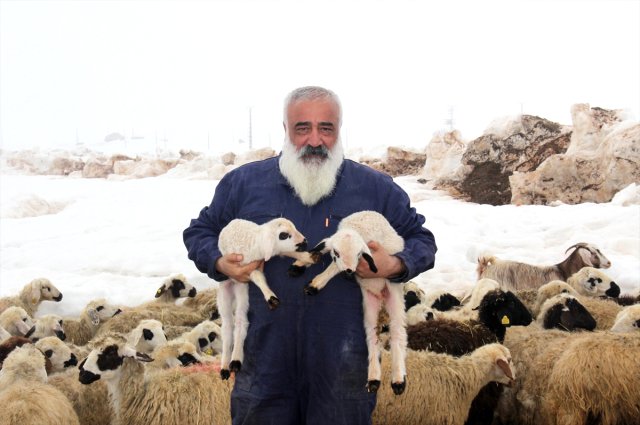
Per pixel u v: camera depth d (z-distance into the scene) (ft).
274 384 11.81
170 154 163.02
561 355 19.21
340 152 12.02
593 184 61.77
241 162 118.11
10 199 79.87
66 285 36.70
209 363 20.40
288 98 11.93
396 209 12.46
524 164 71.67
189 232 12.94
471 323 22.33
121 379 18.71
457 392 19.04
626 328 21.40
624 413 17.81
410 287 27.86
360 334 11.85
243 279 11.76
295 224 12.05
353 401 11.72
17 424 15.92
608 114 66.54
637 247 38.45
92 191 96.12
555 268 33.55
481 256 34.65
